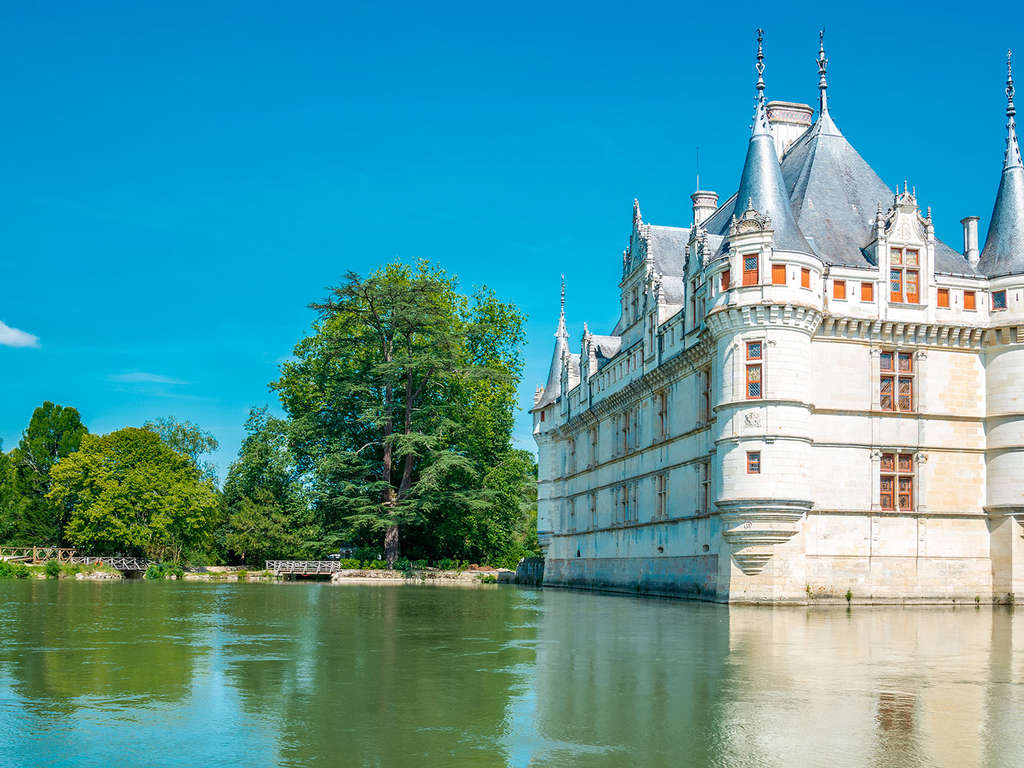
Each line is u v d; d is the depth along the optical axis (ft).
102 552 263.70
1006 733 38.58
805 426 128.57
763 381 127.75
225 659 58.49
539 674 53.26
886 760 34.42
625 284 189.47
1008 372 136.98
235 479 294.46
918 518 134.41
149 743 36.27
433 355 235.81
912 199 139.13
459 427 240.94
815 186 147.43
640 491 172.86
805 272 130.21
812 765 33.78
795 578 126.93
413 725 39.63
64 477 257.75
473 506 231.50
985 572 135.74
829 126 155.63
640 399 174.50
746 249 130.00
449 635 75.41
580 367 218.59
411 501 230.48
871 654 63.98
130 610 100.32
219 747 35.73
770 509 125.49
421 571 239.91
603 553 192.54
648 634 77.92
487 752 35.35
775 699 45.57
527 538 381.81
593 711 42.55
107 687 47.85
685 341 149.18
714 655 62.75
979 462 138.00
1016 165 147.23
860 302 135.54
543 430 243.19
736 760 34.40
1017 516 134.10
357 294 238.48
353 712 42.06
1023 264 139.23
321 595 141.79
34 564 243.81
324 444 242.37
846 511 132.05
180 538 270.67
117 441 260.83
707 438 140.67
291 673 52.95
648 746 36.32
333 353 243.60
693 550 145.69
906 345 137.08
